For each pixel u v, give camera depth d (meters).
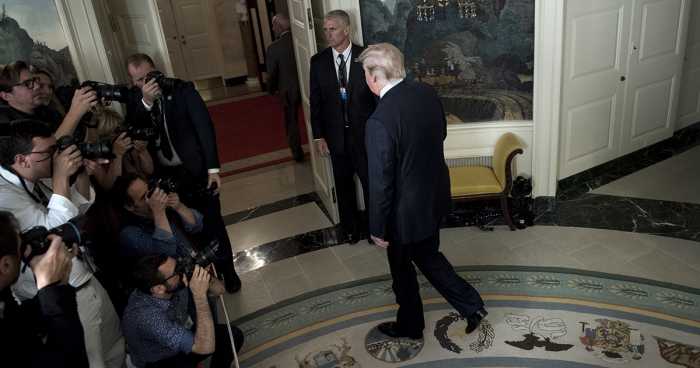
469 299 3.13
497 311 3.52
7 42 4.06
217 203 3.77
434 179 2.90
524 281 3.78
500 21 4.33
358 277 4.05
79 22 4.21
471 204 4.72
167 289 2.43
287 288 4.03
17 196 2.32
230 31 9.70
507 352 3.20
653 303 3.47
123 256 2.87
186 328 2.59
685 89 5.74
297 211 5.14
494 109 4.63
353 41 4.41
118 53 4.99
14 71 3.04
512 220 4.39
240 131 7.37
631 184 4.93
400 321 3.30
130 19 4.60
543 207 4.66
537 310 3.50
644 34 5.03
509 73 4.48
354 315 3.65
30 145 2.28
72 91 3.80
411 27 4.44
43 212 2.38
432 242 3.06
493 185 4.25
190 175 3.65
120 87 3.13
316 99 4.18
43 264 1.89
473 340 3.32
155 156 3.62
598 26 4.69
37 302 1.90
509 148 4.16
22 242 1.93
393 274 3.16
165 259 2.44
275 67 5.87
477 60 4.48
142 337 2.42
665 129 5.65
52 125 3.21
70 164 2.35
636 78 5.15
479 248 4.20
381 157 2.70
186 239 3.10
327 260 4.30
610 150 5.29
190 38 9.77
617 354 3.11
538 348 3.20
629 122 5.31
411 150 2.76
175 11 9.55
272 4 8.63
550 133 4.51
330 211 4.84
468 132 4.73
